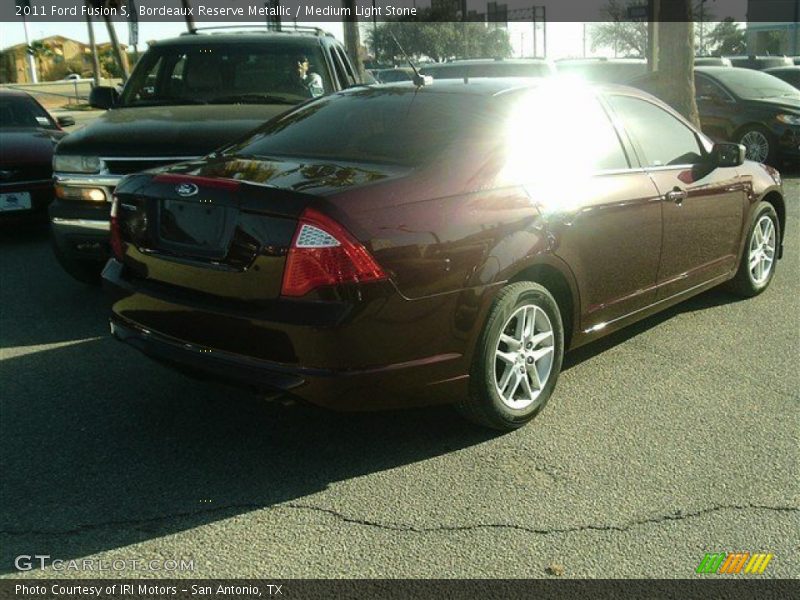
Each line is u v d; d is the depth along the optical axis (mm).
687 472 3742
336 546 3166
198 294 3711
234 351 3578
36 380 4801
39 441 4020
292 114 4820
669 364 5051
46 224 8656
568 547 3170
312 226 3387
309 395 3430
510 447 3973
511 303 3891
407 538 3221
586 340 4562
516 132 4191
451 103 4352
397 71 19703
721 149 5402
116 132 6102
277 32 8047
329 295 3383
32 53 53938
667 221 4996
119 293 4062
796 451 3945
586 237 4332
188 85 7512
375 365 3502
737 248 5941
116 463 3811
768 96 13578
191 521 3334
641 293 4914
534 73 13242
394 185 3648
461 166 3889
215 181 3652
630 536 3246
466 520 3348
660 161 5125
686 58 13070
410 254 3520
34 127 9570
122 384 4746
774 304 6250
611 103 4941
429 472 3736
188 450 3939
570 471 3746
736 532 3283
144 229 3934
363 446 3979
